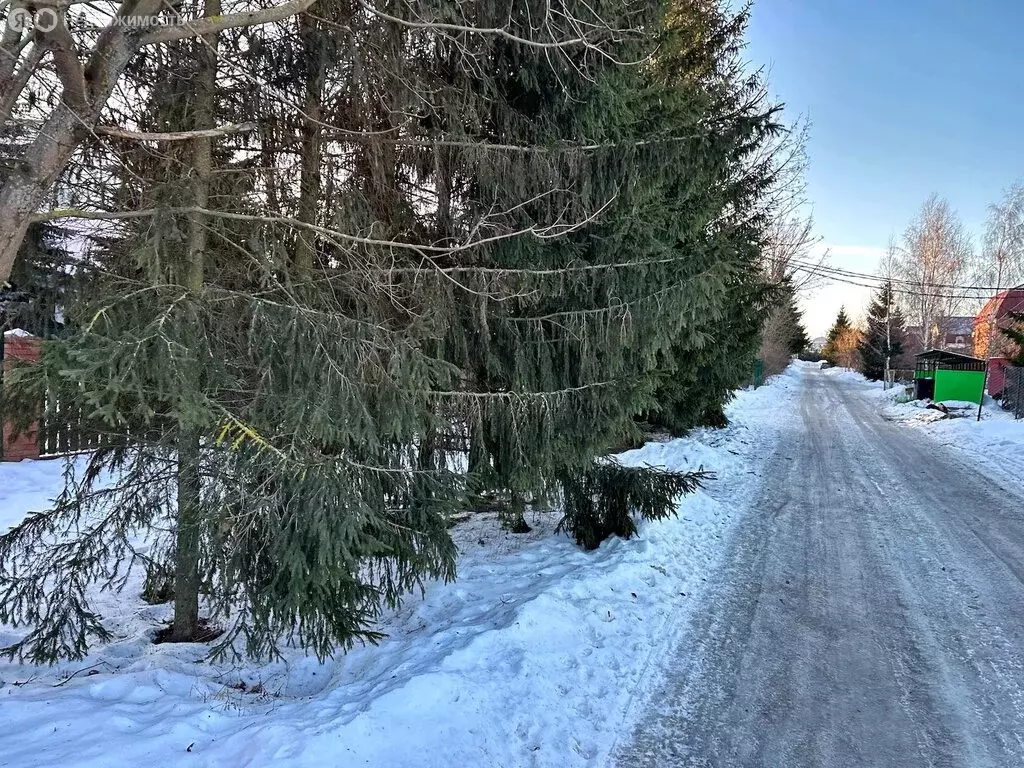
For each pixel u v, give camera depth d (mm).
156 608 4641
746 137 4621
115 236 3475
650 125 5195
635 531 6098
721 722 3340
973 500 8617
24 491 6539
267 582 3270
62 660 3684
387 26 3680
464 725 3008
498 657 3621
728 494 8719
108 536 4203
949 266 32875
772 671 3895
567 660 3795
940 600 5066
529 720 3170
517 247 4426
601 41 4359
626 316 4516
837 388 34312
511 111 4566
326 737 2650
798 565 5906
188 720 2814
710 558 6039
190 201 3109
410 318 4035
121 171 3354
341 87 3760
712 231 8875
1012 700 3584
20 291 3486
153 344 2561
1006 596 5152
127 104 3354
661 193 5391
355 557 3412
